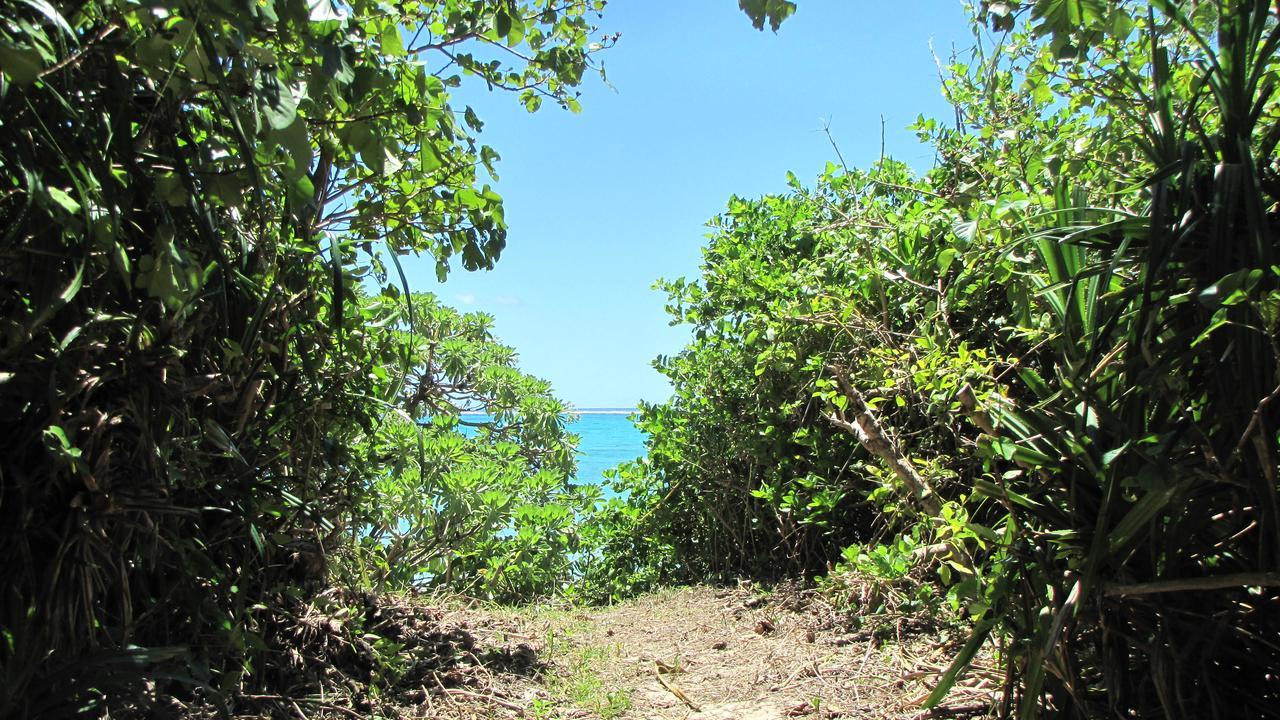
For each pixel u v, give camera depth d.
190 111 2.07
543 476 6.81
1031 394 3.00
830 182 5.71
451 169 2.90
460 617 4.21
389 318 3.25
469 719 3.06
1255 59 2.12
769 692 3.43
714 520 6.51
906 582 4.04
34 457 1.88
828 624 4.25
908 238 4.28
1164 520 2.12
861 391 4.36
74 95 1.76
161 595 2.37
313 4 1.88
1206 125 2.62
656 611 5.23
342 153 2.70
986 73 3.24
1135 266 2.22
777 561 5.97
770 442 5.82
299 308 2.67
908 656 3.54
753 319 5.73
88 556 1.92
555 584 6.72
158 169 1.99
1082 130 3.47
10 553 1.83
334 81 1.99
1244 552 2.11
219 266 2.16
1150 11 2.12
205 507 2.38
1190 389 2.09
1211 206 1.96
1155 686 2.12
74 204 1.57
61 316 1.90
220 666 2.63
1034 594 2.34
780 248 6.32
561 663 3.87
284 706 2.79
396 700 3.13
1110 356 2.12
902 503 3.75
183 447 2.13
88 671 1.98
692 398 6.73
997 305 3.58
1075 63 2.78
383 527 5.05
